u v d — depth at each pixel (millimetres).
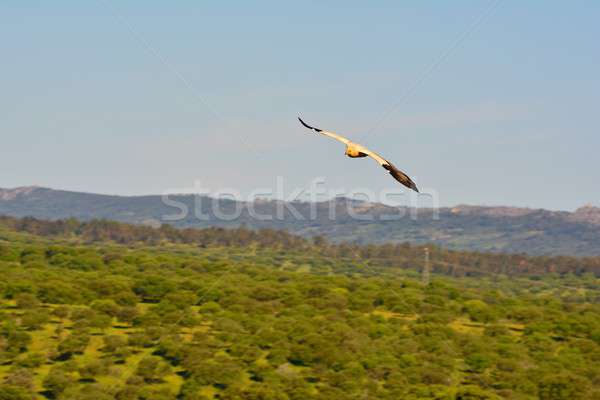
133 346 91250
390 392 78500
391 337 100625
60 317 103062
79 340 90500
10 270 133375
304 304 119750
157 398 76188
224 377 79938
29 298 109375
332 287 138000
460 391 79062
